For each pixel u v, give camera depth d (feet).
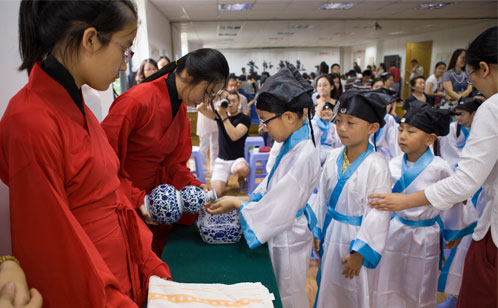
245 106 17.78
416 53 30.55
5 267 1.78
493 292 3.55
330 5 23.02
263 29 28.53
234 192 12.82
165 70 3.96
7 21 2.95
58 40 1.92
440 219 5.25
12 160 1.81
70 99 2.10
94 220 2.32
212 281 3.04
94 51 1.98
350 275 4.08
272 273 3.18
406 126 4.95
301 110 3.57
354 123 3.93
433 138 4.88
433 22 29.04
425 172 4.99
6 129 1.84
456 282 5.71
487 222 3.60
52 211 1.85
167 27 26.55
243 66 32.78
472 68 3.42
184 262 3.36
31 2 1.87
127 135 3.42
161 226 4.28
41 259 1.87
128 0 2.03
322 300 4.53
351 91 4.02
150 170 4.02
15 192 1.83
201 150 15.21
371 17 27.66
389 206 3.82
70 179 2.08
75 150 2.07
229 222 3.75
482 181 3.39
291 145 3.62
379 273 5.28
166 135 3.89
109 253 2.46
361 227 4.00
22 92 1.97
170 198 3.39
